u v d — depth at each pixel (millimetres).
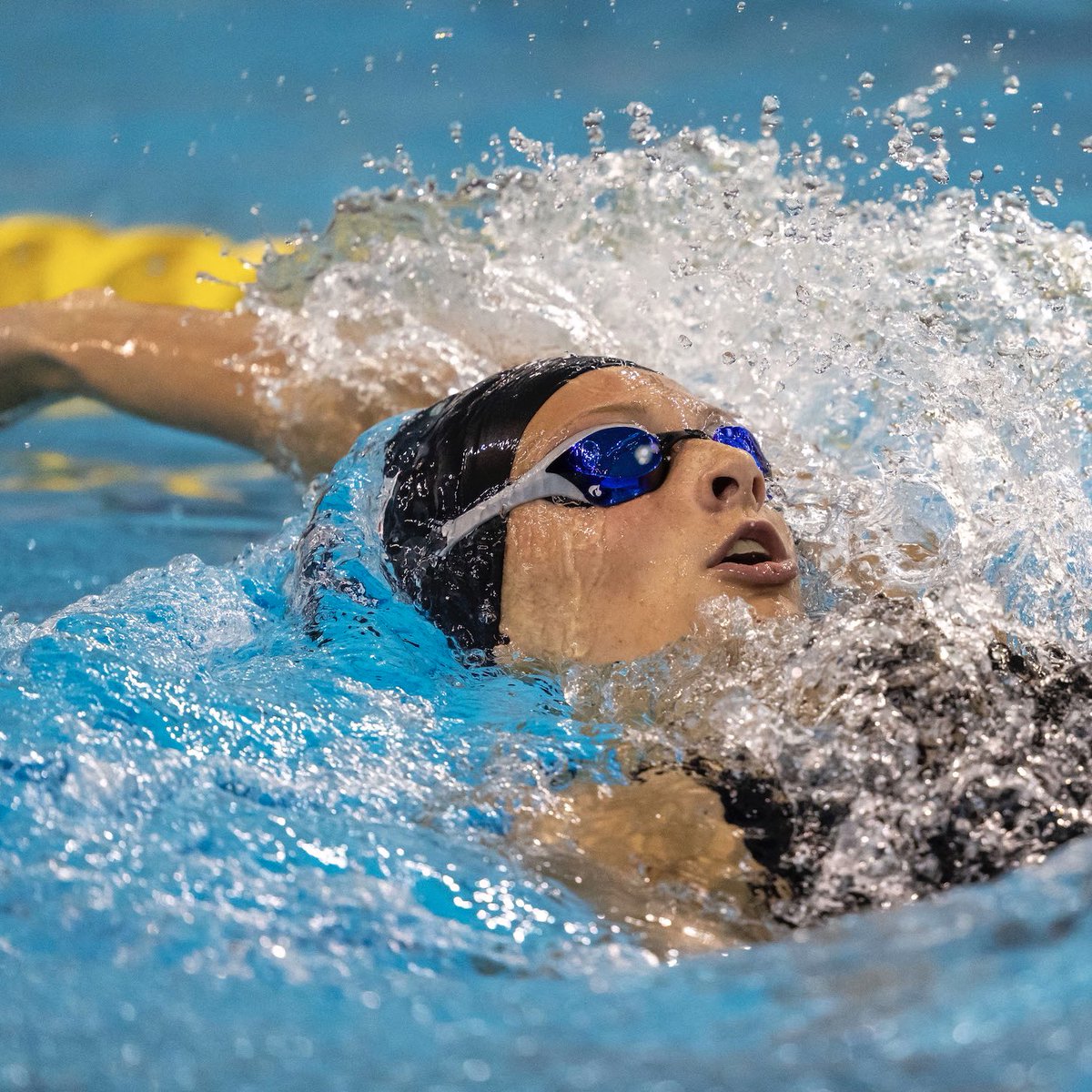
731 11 21688
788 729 4867
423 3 23312
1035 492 6754
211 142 19594
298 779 4605
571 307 8633
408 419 6840
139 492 11469
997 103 17125
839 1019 2729
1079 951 2771
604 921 4004
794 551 6047
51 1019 3074
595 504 5793
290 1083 2691
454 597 5980
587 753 5051
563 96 19047
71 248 16547
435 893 4023
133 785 4379
